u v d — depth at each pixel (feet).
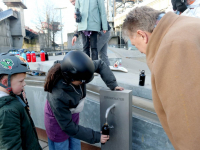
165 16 2.48
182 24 2.23
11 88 3.59
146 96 5.93
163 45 2.11
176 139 1.97
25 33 94.79
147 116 4.90
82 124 6.75
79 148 5.76
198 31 2.03
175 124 1.91
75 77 3.50
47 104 4.86
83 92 4.63
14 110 3.36
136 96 6.40
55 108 3.83
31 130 4.01
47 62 10.71
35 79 10.88
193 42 1.90
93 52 8.81
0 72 3.41
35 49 96.17
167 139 4.25
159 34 2.42
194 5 6.06
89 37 8.86
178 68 1.87
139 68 13.52
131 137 4.76
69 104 4.06
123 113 4.47
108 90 4.66
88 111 6.34
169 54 2.00
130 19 2.89
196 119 1.73
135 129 4.93
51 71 3.86
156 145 4.50
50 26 63.82
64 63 3.56
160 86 2.09
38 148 4.28
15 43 89.40
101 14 8.17
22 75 3.74
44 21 63.82
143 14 2.71
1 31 77.15
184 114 1.80
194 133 1.75
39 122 8.53
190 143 1.78
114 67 9.98
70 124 3.98
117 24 82.28
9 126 3.21
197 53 1.84
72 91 3.94
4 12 78.59
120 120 4.57
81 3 8.11
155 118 4.76
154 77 2.28
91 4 7.89
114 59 11.62
